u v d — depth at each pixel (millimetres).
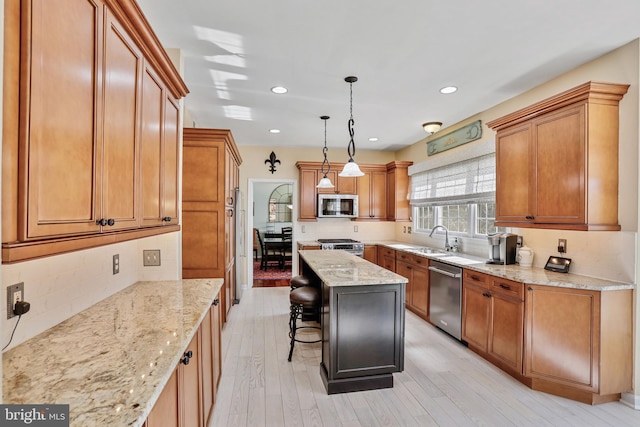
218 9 1967
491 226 3791
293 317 3045
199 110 3854
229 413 2191
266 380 2629
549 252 2916
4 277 1209
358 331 2465
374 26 2141
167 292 2098
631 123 2270
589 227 2297
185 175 3594
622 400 2328
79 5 1028
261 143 5699
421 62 2629
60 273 1531
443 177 4609
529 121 2768
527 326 2490
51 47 892
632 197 2268
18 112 791
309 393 2445
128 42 1382
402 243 5758
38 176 843
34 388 979
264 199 9977
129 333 1423
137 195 1494
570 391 2389
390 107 3723
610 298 2256
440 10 1968
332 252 4086
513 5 1915
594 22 2070
